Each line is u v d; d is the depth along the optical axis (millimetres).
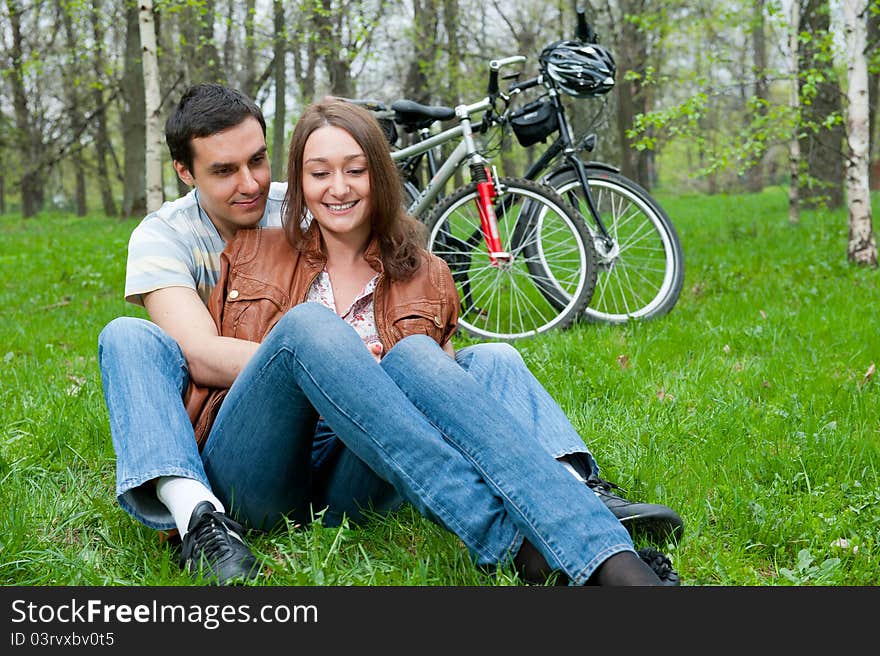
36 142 24406
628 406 3205
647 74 7328
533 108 4828
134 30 16094
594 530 1737
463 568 1938
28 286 7344
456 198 4648
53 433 2943
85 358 4273
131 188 17656
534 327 4754
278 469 2020
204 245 2324
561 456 2012
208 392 2133
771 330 4188
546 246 4754
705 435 2871
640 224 4988
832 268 6125
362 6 12094
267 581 1864
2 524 2254
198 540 1860
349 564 2035
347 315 2232
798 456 2611
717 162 6930
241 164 2217
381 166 2152
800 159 10180
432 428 1850
